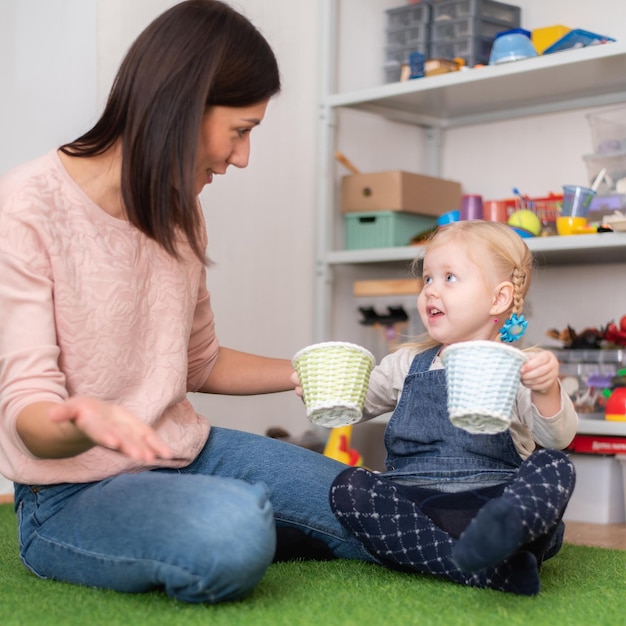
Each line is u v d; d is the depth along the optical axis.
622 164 2.40
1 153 2.35
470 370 1.13
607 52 2.32
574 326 2.79
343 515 1.35
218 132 1.24
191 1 1.24
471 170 3.06
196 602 1.12
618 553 1.67
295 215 2.75
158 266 1.32
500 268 1.49
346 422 1.28
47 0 2.32
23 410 1.09
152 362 1.32
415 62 2.76
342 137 2.91
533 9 2.90
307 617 1.08
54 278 1.22
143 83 1.20
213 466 1.47
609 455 2.34
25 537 1.29
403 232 2.76
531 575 1.20
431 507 1.34
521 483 1.19
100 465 1.28
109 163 1.27
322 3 2.79
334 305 2.86
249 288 2.62
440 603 1.17
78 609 1.11
